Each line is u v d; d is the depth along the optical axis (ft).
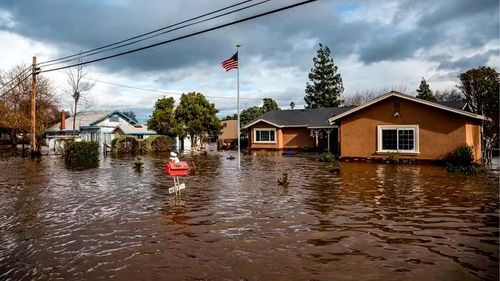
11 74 145.28
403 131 74.28
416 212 30.19
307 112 129.39
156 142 126.72
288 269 18.31
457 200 34.94
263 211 30.96
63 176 55.83
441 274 17.60
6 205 34.06
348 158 81.35
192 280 17.11
